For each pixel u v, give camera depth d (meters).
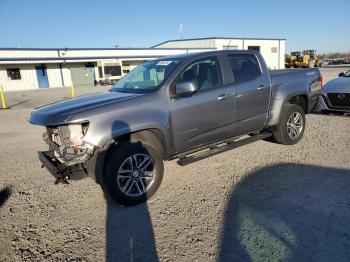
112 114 3.90
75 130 3.77
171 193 4.36
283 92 5.80
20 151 7.00
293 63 50.97
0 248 3.27
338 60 65.56
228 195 4.16
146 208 3.98
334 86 8.68
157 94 4.31
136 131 4.20
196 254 2.97
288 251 2.92
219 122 4.94
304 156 5.50
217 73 4.98
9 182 5.11
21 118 12.40
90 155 3.80
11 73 36.41
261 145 6.30
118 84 5.35
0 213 4.05
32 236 3.47
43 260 3.04
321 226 3.29
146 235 3.36
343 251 2.88
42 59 37.06
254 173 4.86
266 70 5.62
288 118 6.00
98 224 3.65
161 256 2.98
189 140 4.65
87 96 4.84
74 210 4.04
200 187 4.48
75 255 3.09
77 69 40.62
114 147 4.02
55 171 3.81
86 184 4.87
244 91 5.18
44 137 4.58
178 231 3.39
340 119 8.59
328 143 6.20
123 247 3.17
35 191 4.70
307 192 4.08
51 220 3.80
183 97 4.49
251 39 52.28
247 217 3.56
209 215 3.67
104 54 42.25
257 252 2.93
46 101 19.67
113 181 3.88
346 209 3.60
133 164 4.05
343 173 4.64
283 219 3.46
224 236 3.22
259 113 5.51
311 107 6.54
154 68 4.94
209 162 5.49
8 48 35.59
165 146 4.41
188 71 4.64
